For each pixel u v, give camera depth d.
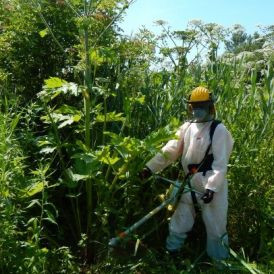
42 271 3.83
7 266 3.62
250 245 4.91
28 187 3.95
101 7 4.70
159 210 4.43
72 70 5.79
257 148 5.10
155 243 4.91
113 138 4.20
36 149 4.87
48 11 5.59
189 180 4.51
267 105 5.29
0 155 3.68
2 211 3.62
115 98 5.29
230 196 5.06
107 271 4.36
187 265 4.39
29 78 5.81
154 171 4.68
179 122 4.95
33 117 4.91
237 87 5.61
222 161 4.39
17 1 5.38
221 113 5.25
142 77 5.30
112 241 4.19
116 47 5.21
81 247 4.61
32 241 3.81
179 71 5.61
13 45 5.70
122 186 4.53
